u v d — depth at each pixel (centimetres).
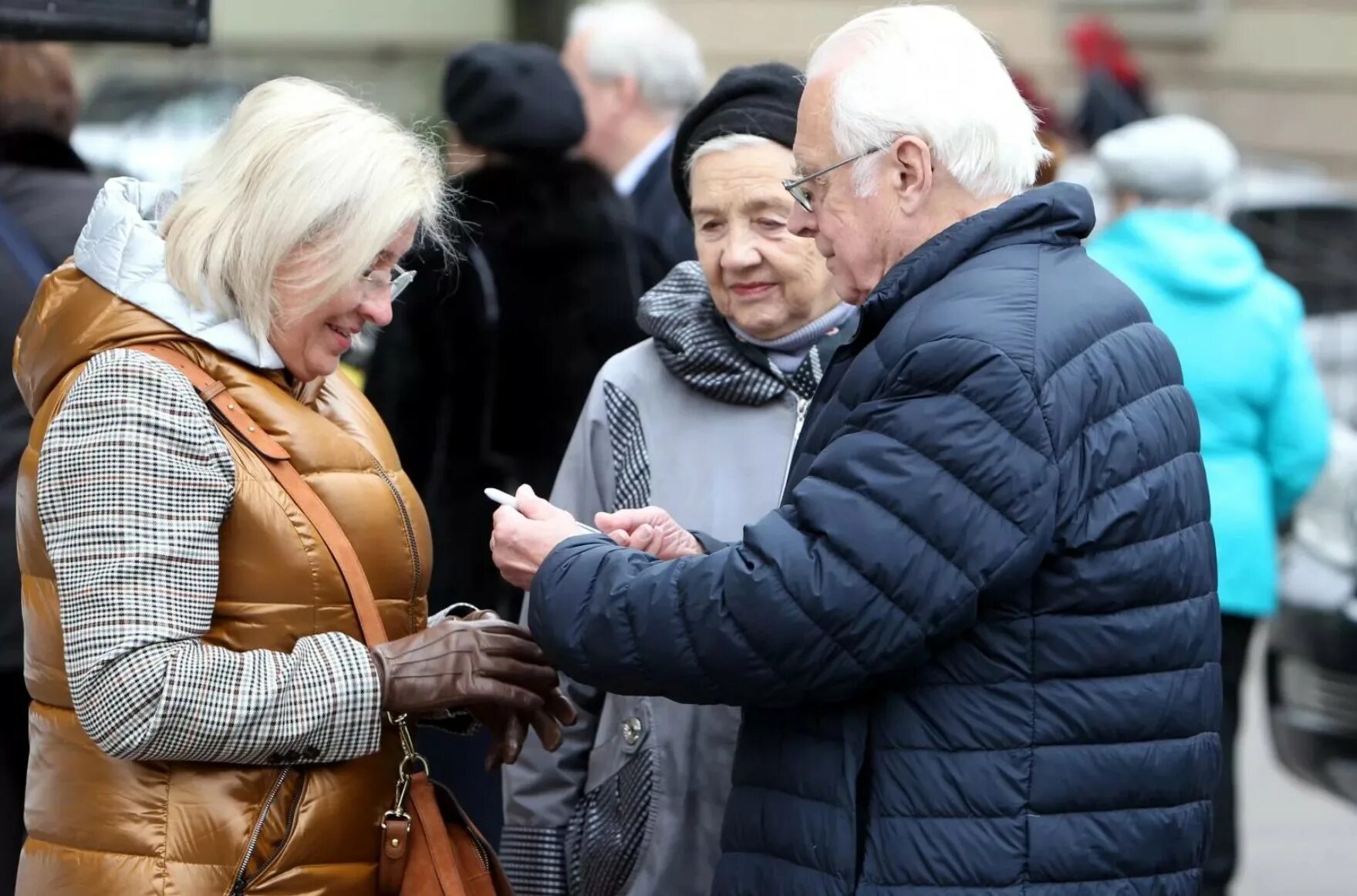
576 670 310
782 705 302
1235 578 593
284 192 305
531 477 515
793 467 321
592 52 684
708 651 298
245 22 1786
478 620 332
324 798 308
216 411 305
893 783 301
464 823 333
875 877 300
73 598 294
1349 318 1293
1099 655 299
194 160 320
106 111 1584
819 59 324
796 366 382
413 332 509
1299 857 732
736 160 372
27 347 314
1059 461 292
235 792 302
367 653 307
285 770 305
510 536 328
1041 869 297
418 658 312
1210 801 320
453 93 520
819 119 318
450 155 527
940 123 308
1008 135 311
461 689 314
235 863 300
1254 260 605
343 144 309
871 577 289
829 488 295
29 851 313
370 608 312
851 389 304
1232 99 2155
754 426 383
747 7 1930
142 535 293
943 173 311
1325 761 649
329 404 335
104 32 429
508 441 515
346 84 354
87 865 302
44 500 298
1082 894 299
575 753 395
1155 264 598
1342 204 1359
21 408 454
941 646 299
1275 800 814
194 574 297
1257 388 595
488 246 511
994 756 297
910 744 300
